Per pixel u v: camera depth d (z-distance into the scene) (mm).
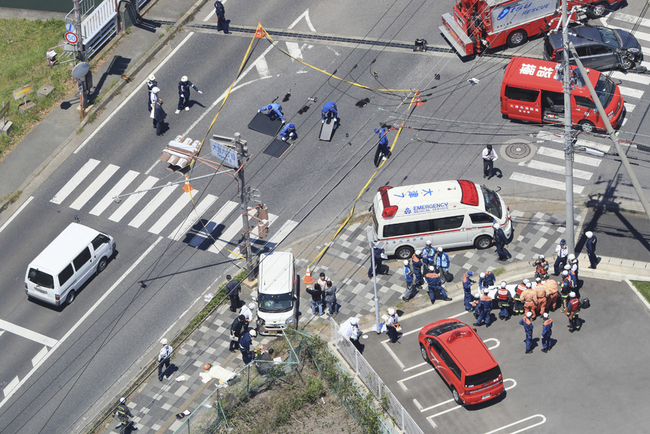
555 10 133375
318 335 103688
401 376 97188
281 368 98250
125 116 134125
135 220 120562
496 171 120375
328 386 97375
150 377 102688
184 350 105188
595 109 119188
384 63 136750
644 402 91750
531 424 90875
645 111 124750
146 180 125250
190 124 131250
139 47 143000
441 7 144375
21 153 131500
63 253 110750
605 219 113375
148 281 113562
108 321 109562
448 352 91625
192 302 110750
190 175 125062
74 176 127188
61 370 104875
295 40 141875
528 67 122562
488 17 131750
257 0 149750
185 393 100375
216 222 119500
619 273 106062
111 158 128750
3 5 160125
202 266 114625
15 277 115562
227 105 133250
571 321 99125
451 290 106812
